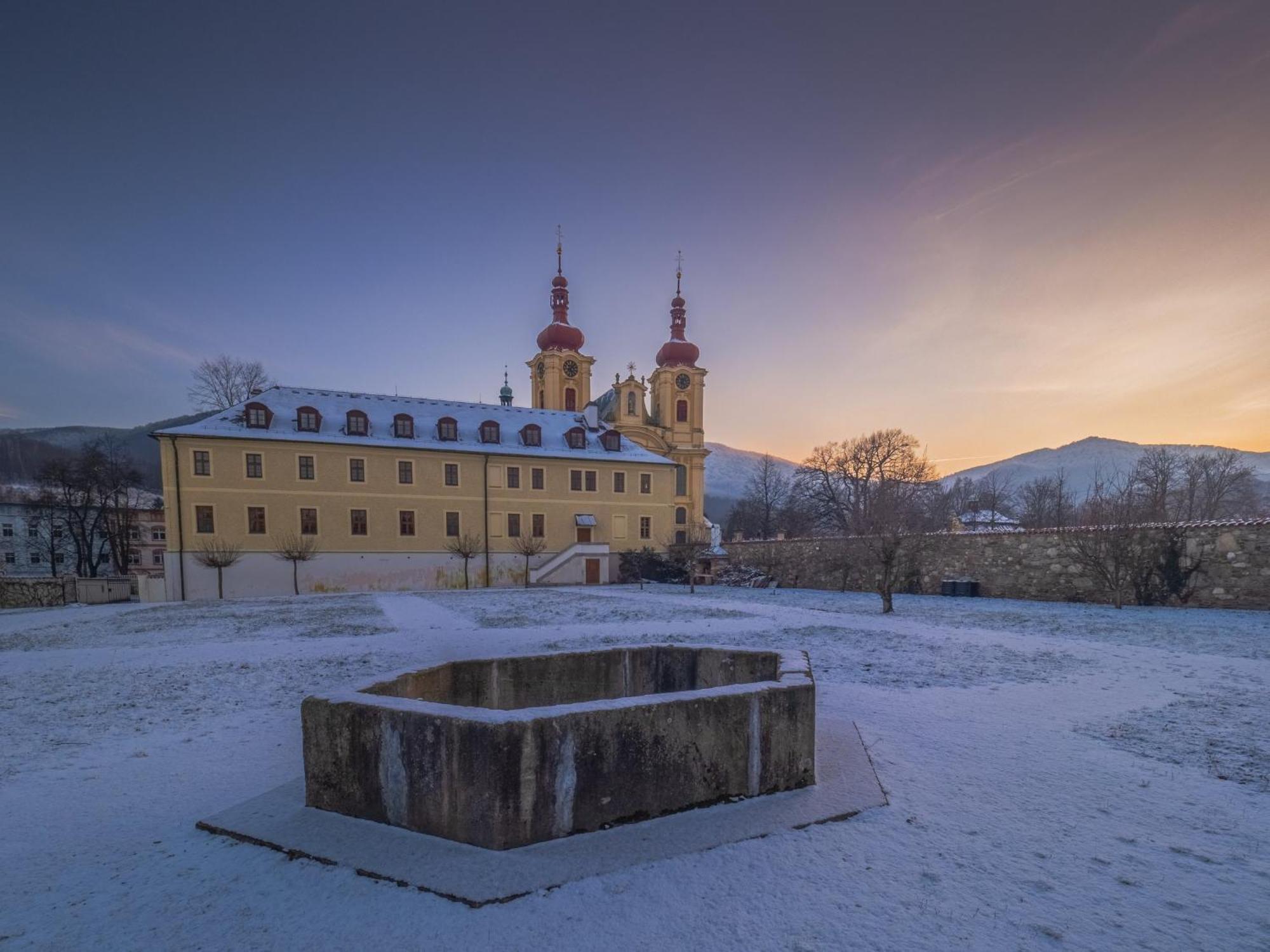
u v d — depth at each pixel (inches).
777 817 165.0
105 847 158.9
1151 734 244.1
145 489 2536.9
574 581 1489.9
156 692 354.0
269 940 118.0
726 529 3105.3
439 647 503.2
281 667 423.8
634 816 161.6
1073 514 1750.7
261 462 1269.7
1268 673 362.6
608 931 118.3
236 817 169.9
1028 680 350.6
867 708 286.8
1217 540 707.4
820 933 117.3
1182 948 112.0
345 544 1326.3
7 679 410.0
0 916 127.6
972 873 139.0
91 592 1263.5
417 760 156.4
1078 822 165.0
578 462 1547.7
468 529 1437.0
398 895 131.7
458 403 1635.1
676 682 254.2
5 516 2389.3
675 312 2370.8
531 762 149.3
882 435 2086.6
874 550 783.1
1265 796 181.6
